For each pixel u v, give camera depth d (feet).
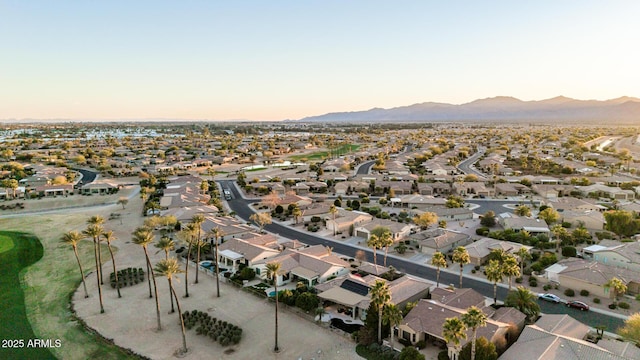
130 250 309.22
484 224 375.25
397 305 204.44
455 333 149.69
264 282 253.03
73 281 255.09
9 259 287.89
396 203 464.24
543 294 225.97
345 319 206.28
